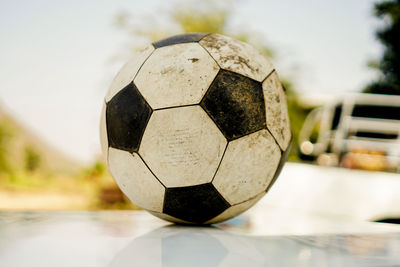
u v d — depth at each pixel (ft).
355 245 3.81
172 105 3.74
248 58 4.21
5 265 2.61
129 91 4.05
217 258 2.91
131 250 3.13
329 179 13.10
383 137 20.58
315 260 2.99
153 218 5.29
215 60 3.94
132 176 4.10
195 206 4.03
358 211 8.48
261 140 3.99
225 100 3.76
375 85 35.45
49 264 2.65
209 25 26.55
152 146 3.80
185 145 3.72
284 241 3.84
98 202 20.84
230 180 3.90
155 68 3.97
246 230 4.58
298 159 29.76
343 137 19.77
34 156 32.27
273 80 4.41
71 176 32.07
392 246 3.83
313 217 6.50
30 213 5.38
